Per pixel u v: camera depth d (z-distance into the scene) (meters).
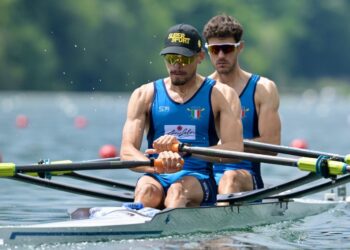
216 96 39.00
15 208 45.97
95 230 33.94
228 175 41.03
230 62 43.72
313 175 38.66
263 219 40.75
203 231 37.22
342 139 112.12
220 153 36.72
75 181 58.72
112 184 43.62
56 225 33.56
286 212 42.62
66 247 32.94
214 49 43.66
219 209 37.81
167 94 39.25
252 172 43.25
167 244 34.25
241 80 44.38
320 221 42.69
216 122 39.34
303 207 44.19
